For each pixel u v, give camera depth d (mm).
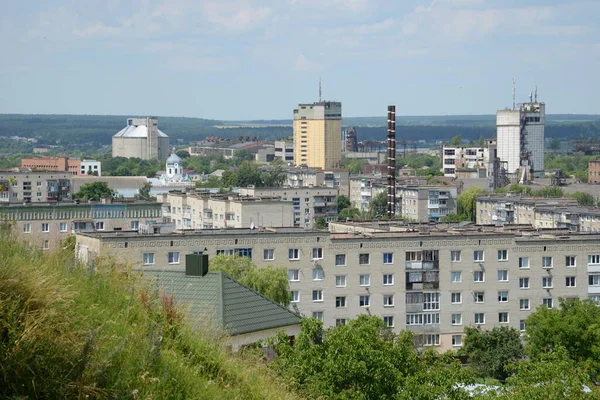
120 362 43625
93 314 46469
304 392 67250
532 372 87250
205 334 56031
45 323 41125
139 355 45219
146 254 173375
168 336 51750
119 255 67750
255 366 58500
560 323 151000
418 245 193875
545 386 82938
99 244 169375
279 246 184625
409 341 84688
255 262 183000
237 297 75250
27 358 39500
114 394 41031
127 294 52406
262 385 55438
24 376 39250
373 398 72438
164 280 76250
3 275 41875
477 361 169625
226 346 57875
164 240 174625
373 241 190875
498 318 198625
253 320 73875
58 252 52719
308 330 73938
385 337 89750
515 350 169000
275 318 75562
